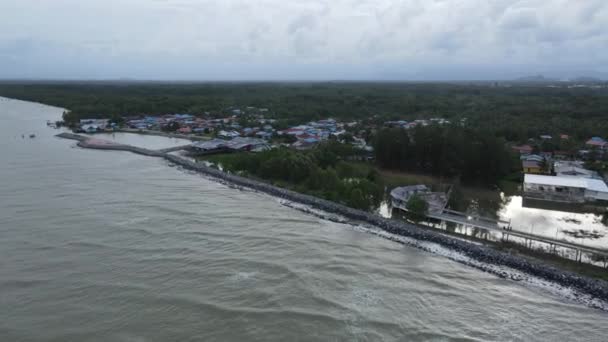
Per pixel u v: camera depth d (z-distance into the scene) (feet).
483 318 103.91
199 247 139.13
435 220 177.37
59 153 306.35
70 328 94.02
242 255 134.00
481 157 246.47
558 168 246.47
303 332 94.53
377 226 169.78
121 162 281.54
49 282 112.88
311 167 240.12
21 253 129.39
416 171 279.49
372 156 307.78
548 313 107.14
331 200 201.87
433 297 113.09
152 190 211.00
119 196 195.62
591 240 155.43
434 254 143.13
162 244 140.15
